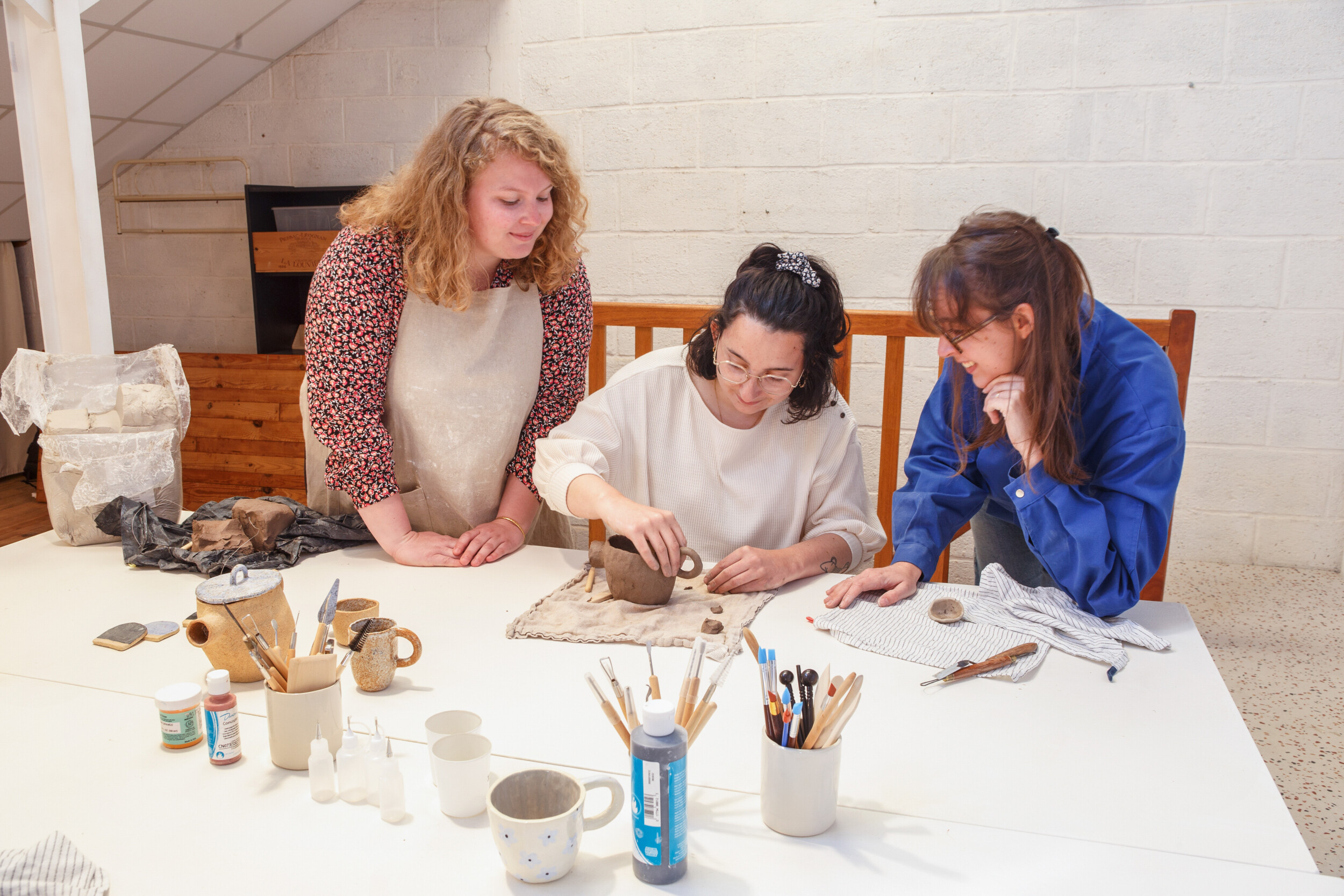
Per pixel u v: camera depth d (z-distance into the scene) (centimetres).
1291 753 195
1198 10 276
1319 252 280
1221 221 285
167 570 147
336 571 148
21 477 419
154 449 163
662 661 113
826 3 299
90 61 308
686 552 130
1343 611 268
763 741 81
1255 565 303
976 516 175
